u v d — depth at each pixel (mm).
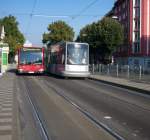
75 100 19219
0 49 47188
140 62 84750
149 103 18391
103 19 79562
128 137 10133
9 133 10602
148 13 85188
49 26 99125
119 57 96250
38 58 44500
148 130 11172
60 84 31281
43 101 18656
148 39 85250
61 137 10109
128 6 89438
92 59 81375
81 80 37719
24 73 45625
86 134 10484
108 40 77812
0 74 44000
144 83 31469
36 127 11602
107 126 11758
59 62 40656
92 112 14883
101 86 29906
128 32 89562
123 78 39500
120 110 15594
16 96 20859
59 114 14273
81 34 81188
